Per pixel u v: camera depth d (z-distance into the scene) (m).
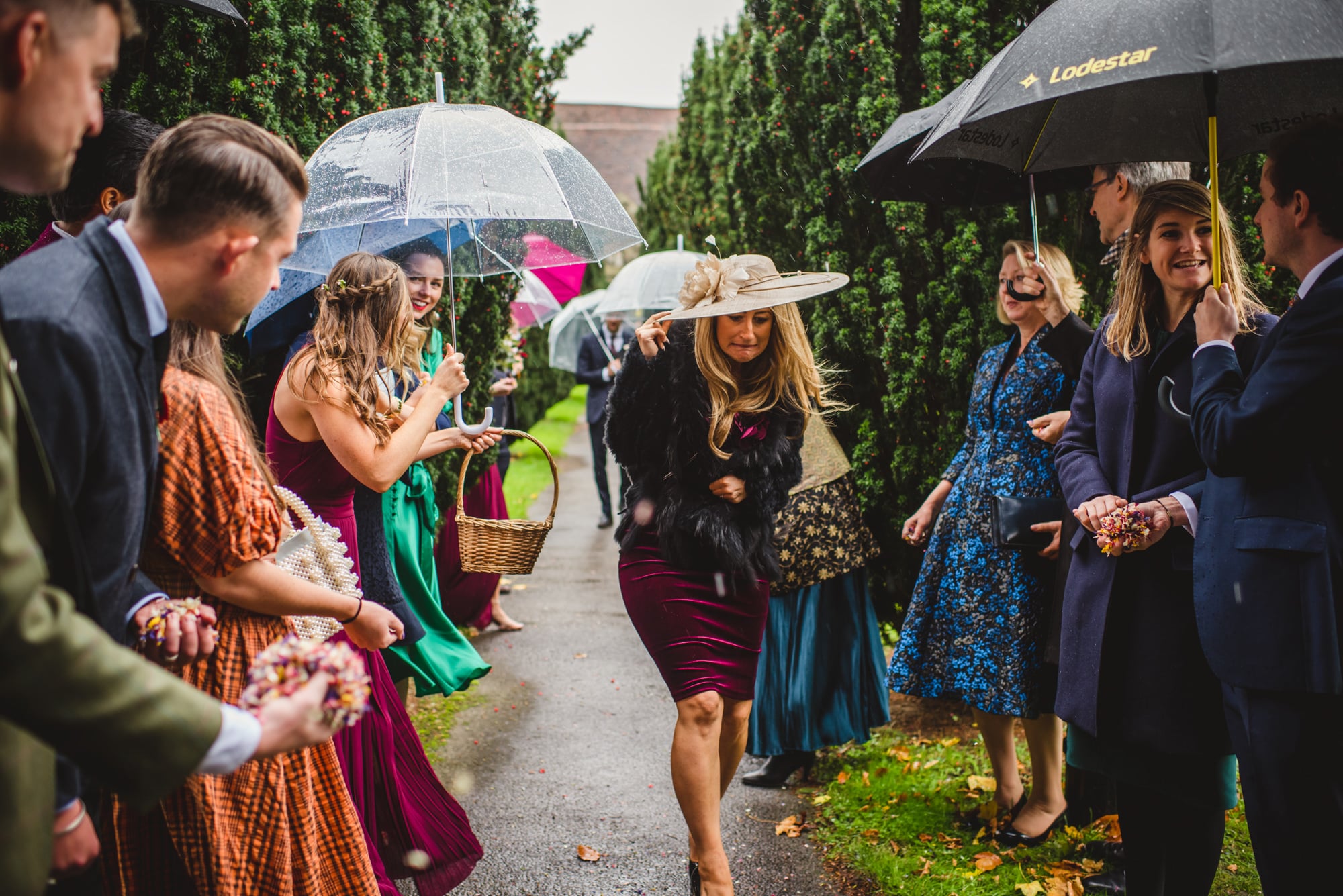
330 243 3.43
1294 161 1.93
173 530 1.65
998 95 2.16
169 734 1.14
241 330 3.60
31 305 1.31
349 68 3.91
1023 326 3.19
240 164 1.44
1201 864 2.49
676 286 8.33
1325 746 1.95
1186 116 2.76
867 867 3.04
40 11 1.13
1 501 1.04
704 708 2.65
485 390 5.21
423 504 3.33
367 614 1.97
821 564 3.60
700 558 2.71
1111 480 2.57
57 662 1.05
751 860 3.13
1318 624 1.91
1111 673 2.50
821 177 4.25
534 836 3.29
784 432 2.83
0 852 1.14
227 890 1.69
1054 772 3.10
